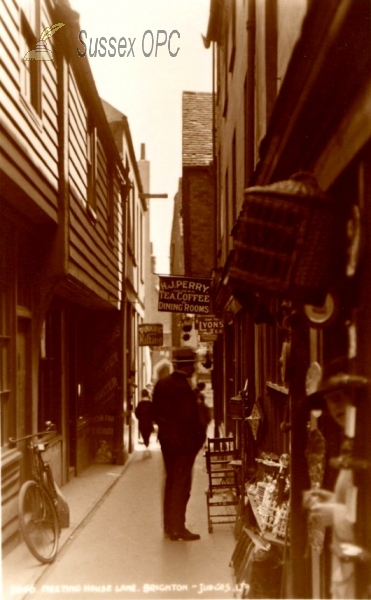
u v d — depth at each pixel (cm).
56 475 1023
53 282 827
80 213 971
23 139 657
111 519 830
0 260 679
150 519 822
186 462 721
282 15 598
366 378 332
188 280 1312
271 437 645
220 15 1281
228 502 752
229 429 1243
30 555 649
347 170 357
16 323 712
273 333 641
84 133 1025
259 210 346
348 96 343
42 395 957
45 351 985
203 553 655
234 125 1070
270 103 661
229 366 1284
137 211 2209
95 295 1131
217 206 1477
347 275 348
